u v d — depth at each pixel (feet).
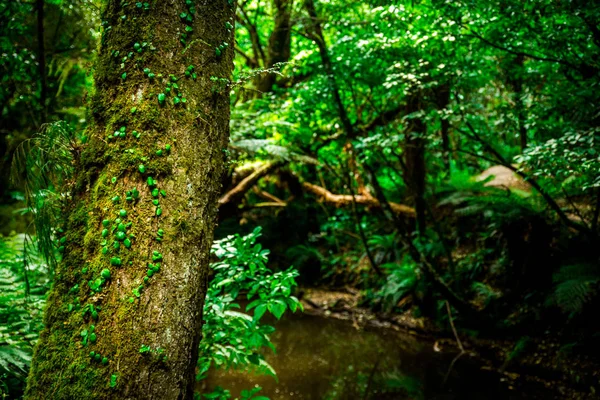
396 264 24.56
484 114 19.83
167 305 5.55
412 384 16.60
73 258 5.85
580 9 11.02
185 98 6.11
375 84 18.92
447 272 23.11
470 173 31.24
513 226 20.20
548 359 17.03
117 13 6.36
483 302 20.93
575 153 10.82
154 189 5.76
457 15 13.17
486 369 17.89
